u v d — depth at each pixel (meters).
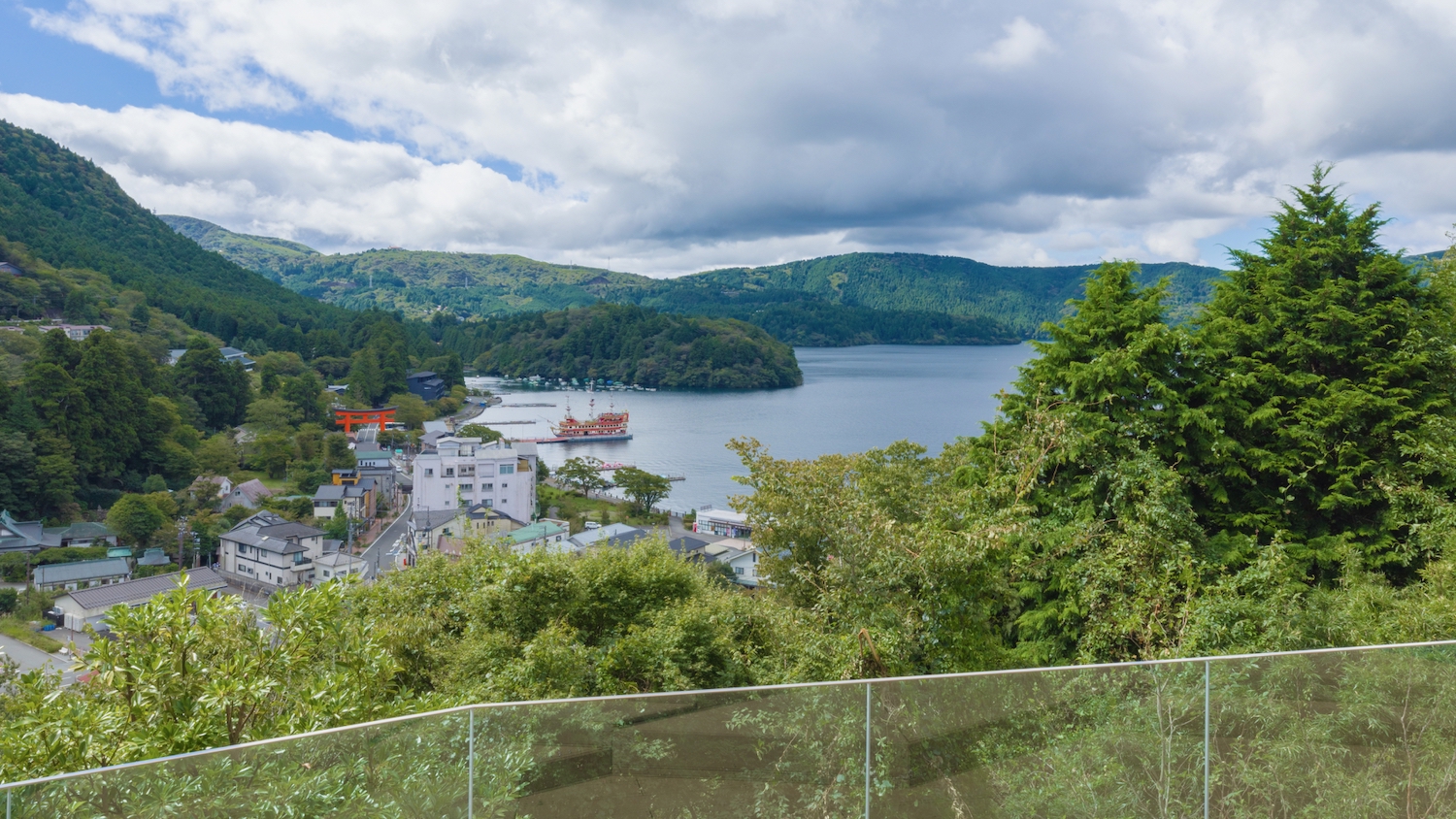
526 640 12.72
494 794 5.79
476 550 15.14
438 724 5.73
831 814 6.26
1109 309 18.73
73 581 68.06
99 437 98.88
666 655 12.02
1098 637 13.27
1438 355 17.47
